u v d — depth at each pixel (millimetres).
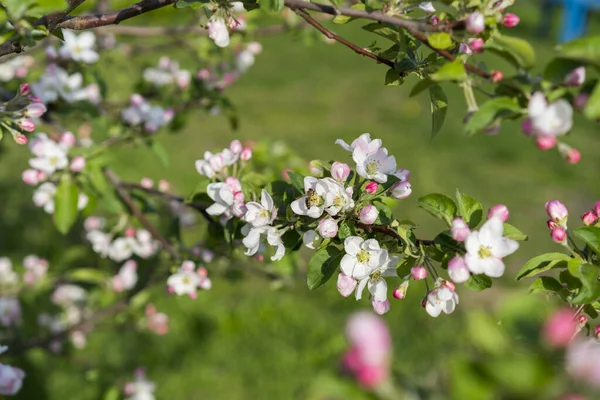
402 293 2133
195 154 10008
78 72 4238
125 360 6074
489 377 1188
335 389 1193
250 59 4848
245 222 2633
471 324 1312
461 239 1876
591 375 1180
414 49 2197
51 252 6953
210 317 6605
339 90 13383
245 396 5844
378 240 2199
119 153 9586
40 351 5758
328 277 2168
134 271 4402
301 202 2207
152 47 5215
